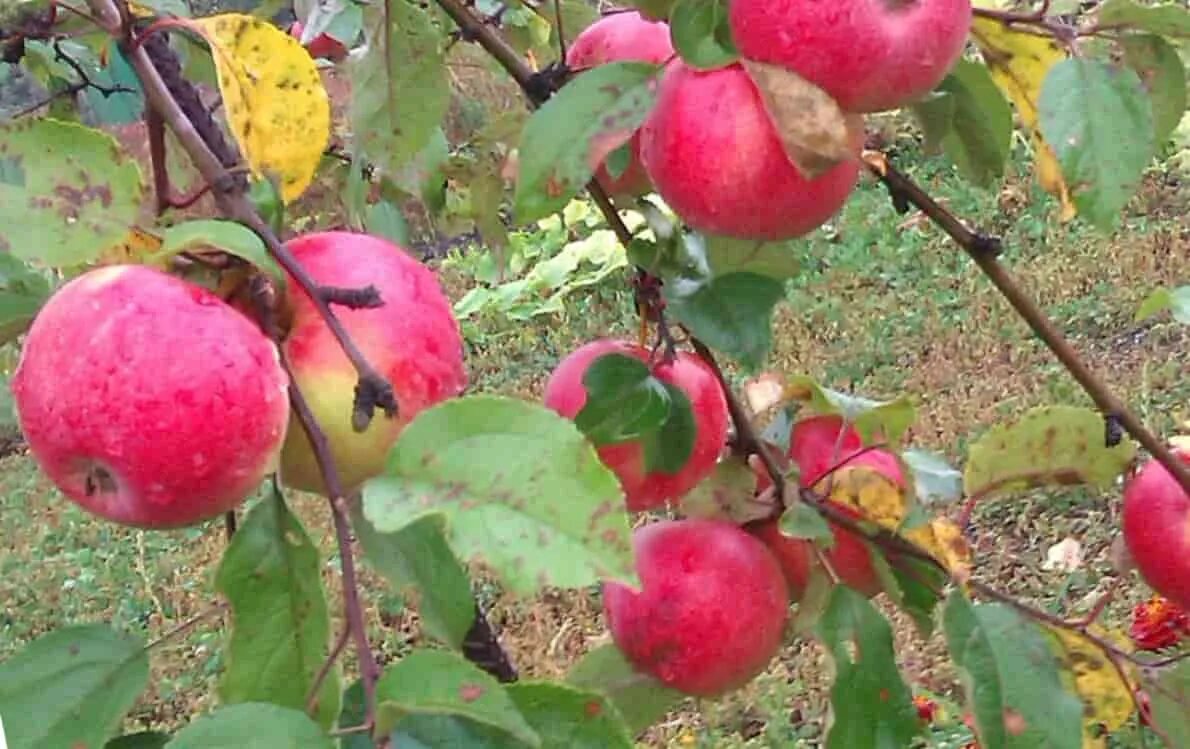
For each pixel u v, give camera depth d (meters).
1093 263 6.50
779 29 1.01
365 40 1.47
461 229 1.93
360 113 1.47
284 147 1.02
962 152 1.41
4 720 0.87
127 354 0.77
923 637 1.42
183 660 4.78
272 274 0.83
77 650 0.91
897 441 1.39
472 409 0.78
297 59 1.01
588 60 1.36
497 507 0.76
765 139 1.06
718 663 1.32
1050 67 1.17
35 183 0.88
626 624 1.35
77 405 0.77
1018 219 7.05
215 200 0.91
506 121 1.61
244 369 0.79
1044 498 4.89
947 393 5.72
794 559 1.39
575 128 1.06
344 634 0.79
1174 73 1.24
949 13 1.02
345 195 1.89
